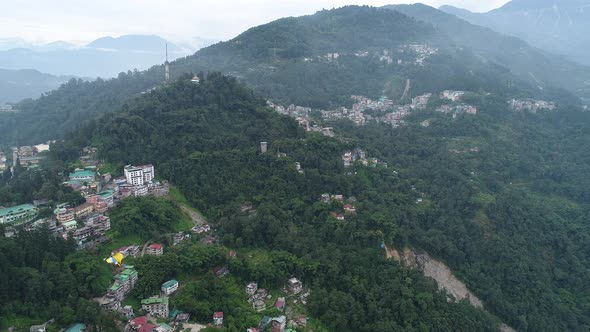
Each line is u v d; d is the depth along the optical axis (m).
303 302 152.62
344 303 150.38
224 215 189.38
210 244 167.25
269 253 170.00
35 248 132.12
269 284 156.62
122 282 136.25
